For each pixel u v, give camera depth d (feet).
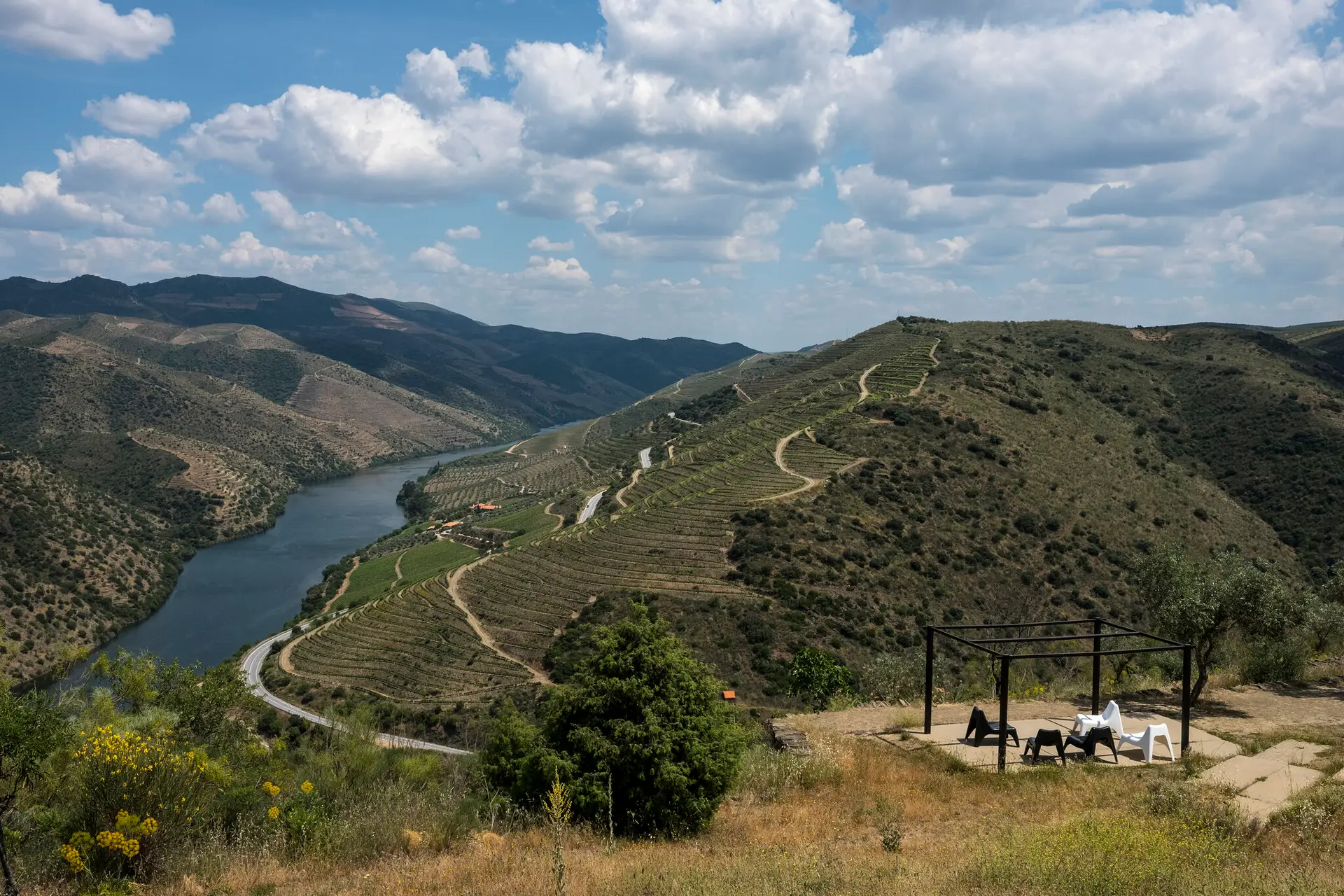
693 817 41.09
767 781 47.78
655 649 43.06
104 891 30.37
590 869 33.71
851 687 143.23
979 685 78.48
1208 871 31.42
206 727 64.49
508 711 48.88
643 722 41.55
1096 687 57.98
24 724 38.11
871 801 44.88
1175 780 44.68
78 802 34.35
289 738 128.26
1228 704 59.88
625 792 41.37
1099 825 36.06
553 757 41.60
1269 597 57.72
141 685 62.54
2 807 25.13
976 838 37.76
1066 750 51.24
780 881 31.53
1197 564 62.69
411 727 203.00
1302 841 35.81
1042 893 29.76
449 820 40.47
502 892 31.12
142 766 34.91
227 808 39.29
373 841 37.83
